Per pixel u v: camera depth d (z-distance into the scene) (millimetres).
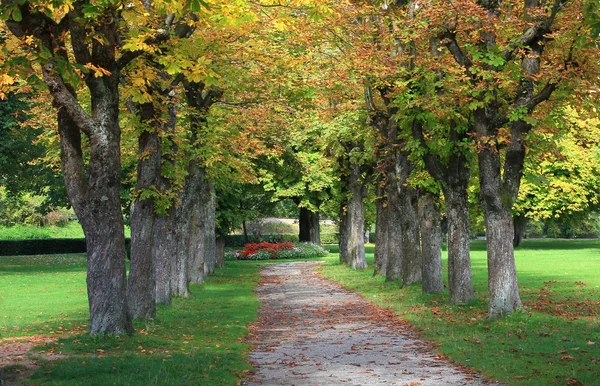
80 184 14984
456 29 18562
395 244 31750
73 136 15023
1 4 10336
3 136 38250
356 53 22547
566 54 17391
